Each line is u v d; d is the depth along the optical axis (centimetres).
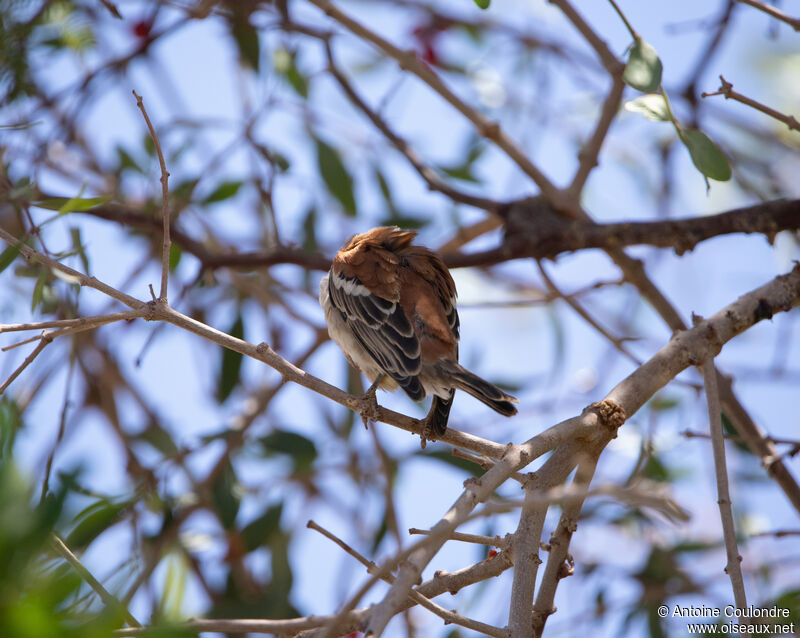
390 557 496
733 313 762
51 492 431
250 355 729
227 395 1213
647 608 998
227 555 1145
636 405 706
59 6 999
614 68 1059
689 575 1038
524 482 653
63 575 407
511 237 1085
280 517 1097
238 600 1056
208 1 1130
